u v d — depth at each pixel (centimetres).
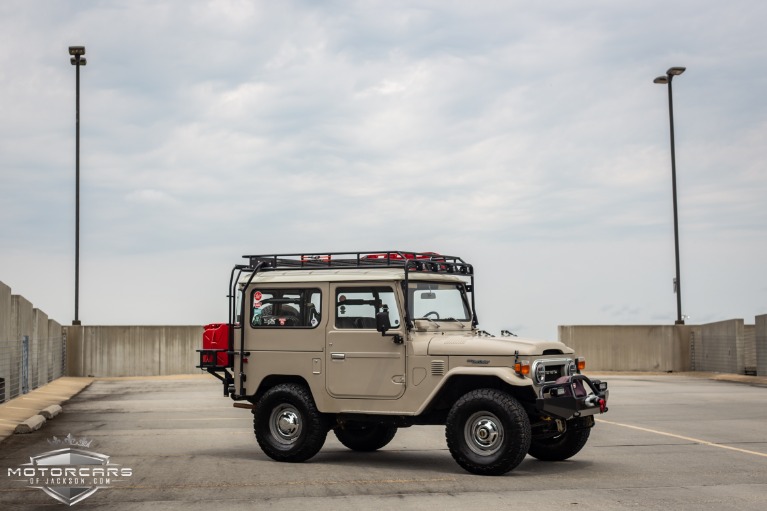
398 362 1184
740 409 2050
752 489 1020
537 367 1118
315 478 1098
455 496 976
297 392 1237
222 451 1359
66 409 2112
